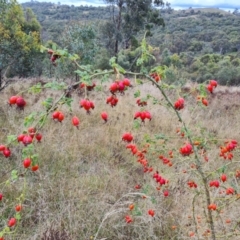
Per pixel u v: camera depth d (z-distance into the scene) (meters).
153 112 5.95
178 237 2.90
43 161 4.06
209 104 7.62
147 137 2.52
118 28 24.98
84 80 1.42
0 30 9.48
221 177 2.52
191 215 3.12
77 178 3.82
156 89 7.93
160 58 20.53
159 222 3.11
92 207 3.21
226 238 2.67
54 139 4.62
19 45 10.11
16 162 3.82
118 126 5.35
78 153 4.43
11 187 3.43
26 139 1.43
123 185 3.68
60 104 1.42
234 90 11.15
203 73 21.55
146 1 24.70
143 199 3.33
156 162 4.09
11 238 2.73
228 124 6.18
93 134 5.01
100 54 15.41
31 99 6.52
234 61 25.44
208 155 3.89
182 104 1.97
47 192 3.45
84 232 3.01
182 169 3.65
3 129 4.90
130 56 13.77
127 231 3.08
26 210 3.15
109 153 4.54
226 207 3.11
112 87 1.50
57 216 3.06
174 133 5.10
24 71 11.75
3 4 9.46
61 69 9.70
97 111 5.80
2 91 7.64
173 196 3.45
